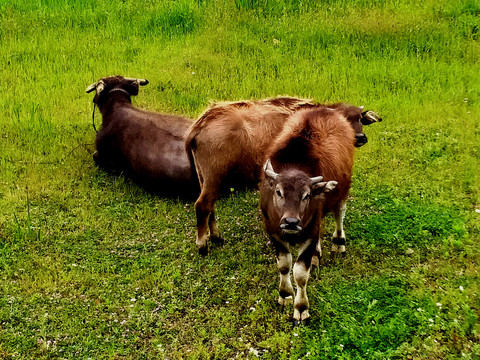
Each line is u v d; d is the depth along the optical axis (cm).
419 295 580
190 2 1538
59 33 1420
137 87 947
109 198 810
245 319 563
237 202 804
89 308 582
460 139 948
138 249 694
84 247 693
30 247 684
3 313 566
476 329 528
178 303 590
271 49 1321
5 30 1410
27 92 1139
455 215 735
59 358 515
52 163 897
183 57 1294
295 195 498
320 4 1549
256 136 656
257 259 667
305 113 627
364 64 1251
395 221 728
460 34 1369
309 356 505
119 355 520
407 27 1398
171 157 812
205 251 676
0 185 823
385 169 869
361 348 514
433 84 1167
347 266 647
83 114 1066
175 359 513
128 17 1510
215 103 700
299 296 555
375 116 766
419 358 499
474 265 632
